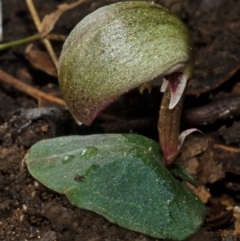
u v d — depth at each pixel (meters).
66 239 0.13
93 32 0.12
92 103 0.12
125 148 0.13
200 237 0.13
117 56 0.11
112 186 0.13
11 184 0.14
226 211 0.14
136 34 0.11
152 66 0.11
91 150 0.13
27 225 0.13
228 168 0.14
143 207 0.13
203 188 0.14
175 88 0.12
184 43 0.12
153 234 0.12
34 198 0.13
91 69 0.12
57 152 0.13
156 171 0.13
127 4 0.12
